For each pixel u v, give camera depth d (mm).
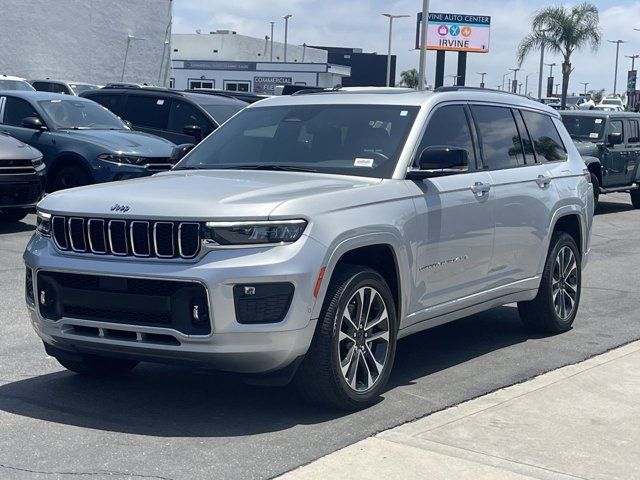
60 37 37938
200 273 5082
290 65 55281
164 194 5465
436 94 6832
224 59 70312
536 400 6000
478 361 7027
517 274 7316
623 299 9742
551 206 7637
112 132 14484
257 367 5250
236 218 5156
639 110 60656
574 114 19484
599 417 5695
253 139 6816
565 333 8047
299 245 5234
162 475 4660
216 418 5551
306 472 4703
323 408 5730
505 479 4680
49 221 5613
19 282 9633
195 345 5133
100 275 5324
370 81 94062
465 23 64312
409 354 7238
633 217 18672
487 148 7098
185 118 16688
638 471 4867
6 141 12664
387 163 6191
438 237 6312
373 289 5734
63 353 5926
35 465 4773
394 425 5453
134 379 6359
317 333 5406
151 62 41250
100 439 5168
